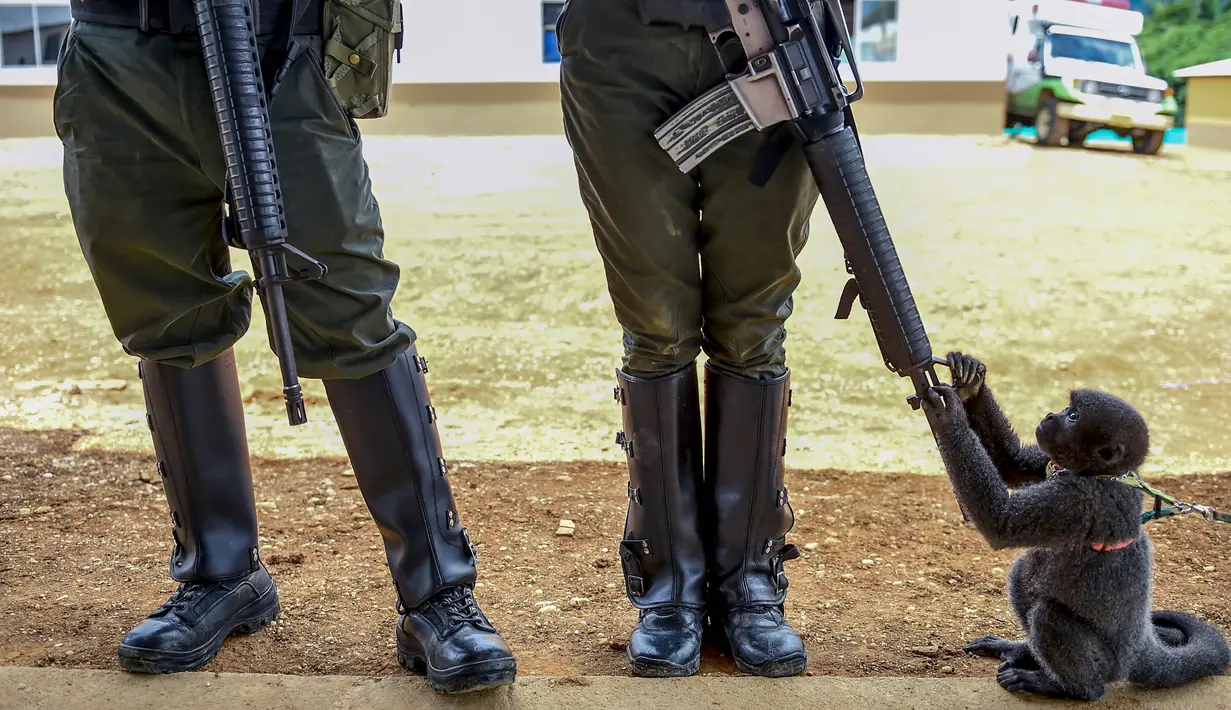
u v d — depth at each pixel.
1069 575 2.64
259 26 2.55
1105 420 2.63
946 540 4.00
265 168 2.42
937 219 10.47
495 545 3.88
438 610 2.76
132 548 3.77
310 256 2.57
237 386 3.03
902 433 5.78
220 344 2.86
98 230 2.66
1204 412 6.14
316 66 2.62
